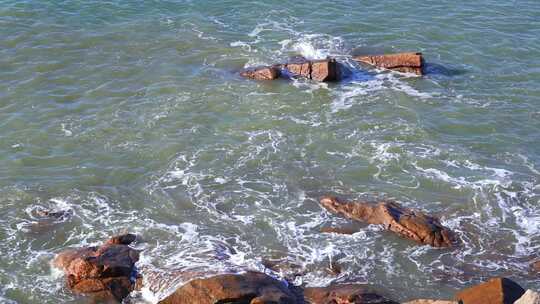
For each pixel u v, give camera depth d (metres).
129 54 40.47
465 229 27.12
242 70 39.06
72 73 38.19
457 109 35.56
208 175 30.19
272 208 28.20
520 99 36.72
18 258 25.30
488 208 28.31
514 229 27.23
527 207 28.42
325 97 36.47
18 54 39.78
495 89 37.62
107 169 30.50
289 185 29.66
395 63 39.31
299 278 24.41
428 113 35.12
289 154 31.70
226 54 40.88
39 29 42.56
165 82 37.50
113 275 23.80
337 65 38.03
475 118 34.78
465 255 25.81
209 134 33.06
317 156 31.62
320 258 25.45
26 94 36.06
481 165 31.05
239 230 26.95
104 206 28.27
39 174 30.14
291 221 27.44
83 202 28.45
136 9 46.00
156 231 26.78
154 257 25.08
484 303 22.28
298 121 34.28
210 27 44.06
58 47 40.72
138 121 33.97
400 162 31.16
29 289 23.78
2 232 26.61
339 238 26.47
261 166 30.86
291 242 26.27
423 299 22.36
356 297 22.81
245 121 34.16
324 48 41.78
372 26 44.50
